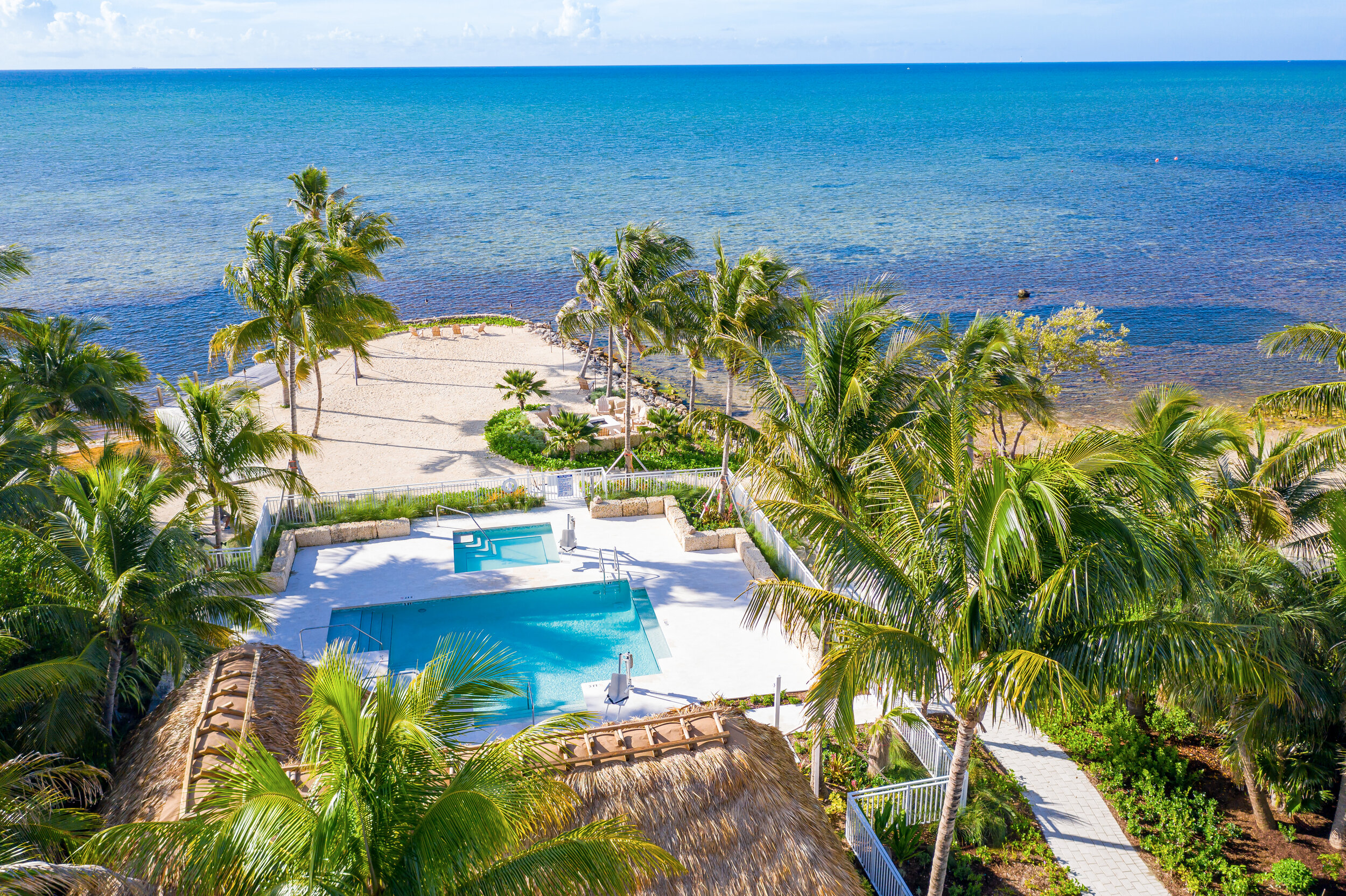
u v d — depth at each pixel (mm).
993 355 23219
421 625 22641
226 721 13344
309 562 25406
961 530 11609
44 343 26438
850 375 18062
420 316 63625
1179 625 10508
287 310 30172
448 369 46375
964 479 11523
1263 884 15469
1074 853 16062
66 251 82938
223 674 14617
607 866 8945
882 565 12148
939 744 17297
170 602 16609
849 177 132125
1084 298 68062
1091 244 87312
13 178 128000
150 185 123312
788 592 12539
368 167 143125
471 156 157625
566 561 25734
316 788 9586
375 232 42531
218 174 133750
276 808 8445
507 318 57438
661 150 167250
